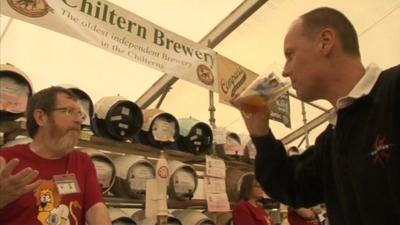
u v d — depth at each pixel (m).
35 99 1.83
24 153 1.70
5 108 2.06
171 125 2.98
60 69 3.68
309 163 1.24
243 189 3.30
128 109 2.70
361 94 0.94
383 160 0.85
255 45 4.46
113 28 2.76
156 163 2.76
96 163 2.45
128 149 2.80
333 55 1.04
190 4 3.67
